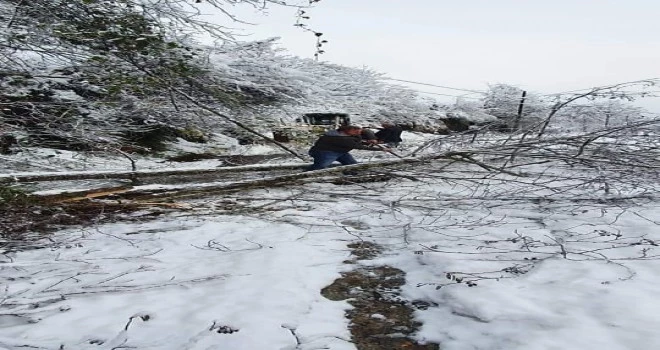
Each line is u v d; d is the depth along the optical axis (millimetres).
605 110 8023
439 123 17406
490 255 3885
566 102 6926
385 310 3006
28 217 5113
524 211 5402
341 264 3826
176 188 6312
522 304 2865
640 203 5508
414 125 16203
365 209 5742
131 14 6898
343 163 8000
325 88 13828
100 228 4961
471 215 5309
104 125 8391
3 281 3389
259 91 11438
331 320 2811
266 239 4492
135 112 8812
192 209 5766
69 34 6672
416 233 4633
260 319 2713
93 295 3115
